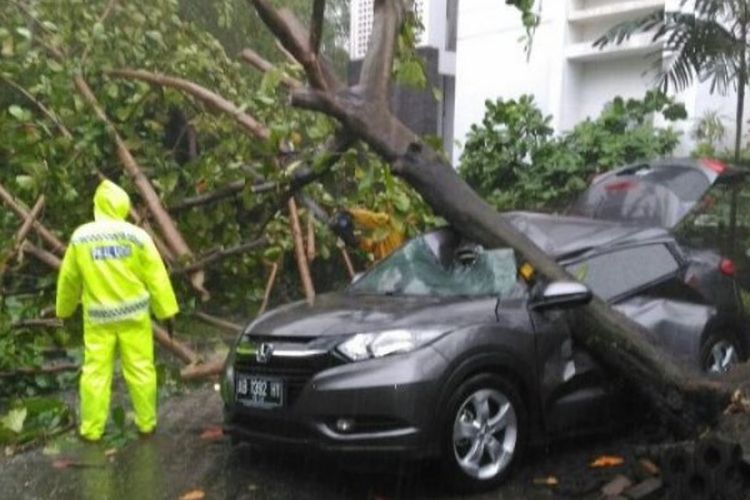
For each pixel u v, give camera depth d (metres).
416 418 4.98
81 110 8.86
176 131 11.09
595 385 5.87
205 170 8.73
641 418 6.18
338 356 5.14
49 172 8.23
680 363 5.80
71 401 7.68
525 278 5.86
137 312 6.54
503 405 5.38
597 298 5.79
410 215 8.66
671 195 8.70
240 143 8.85
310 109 6.13
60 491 5.46
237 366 5.65
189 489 5.46
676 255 6.89
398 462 5.09
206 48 10.47
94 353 6.48
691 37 8.80
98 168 9.21
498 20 14.13
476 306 5.56
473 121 14.62
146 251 6.54
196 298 9.04
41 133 8.59
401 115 15.70
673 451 4.78
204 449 6.30
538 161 12.23
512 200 12.25
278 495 5.34
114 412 6.62
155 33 9.59
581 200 9.30
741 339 7.04
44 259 8.17
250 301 10.02
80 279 6.59
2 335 7.61
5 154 8.82
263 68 9.23
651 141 11.35
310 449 5.18
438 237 6.60
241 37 12.16
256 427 5.53
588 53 12.93
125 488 5.50
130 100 9.46
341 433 5.05
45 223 8.84
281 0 7.85
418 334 5.18
